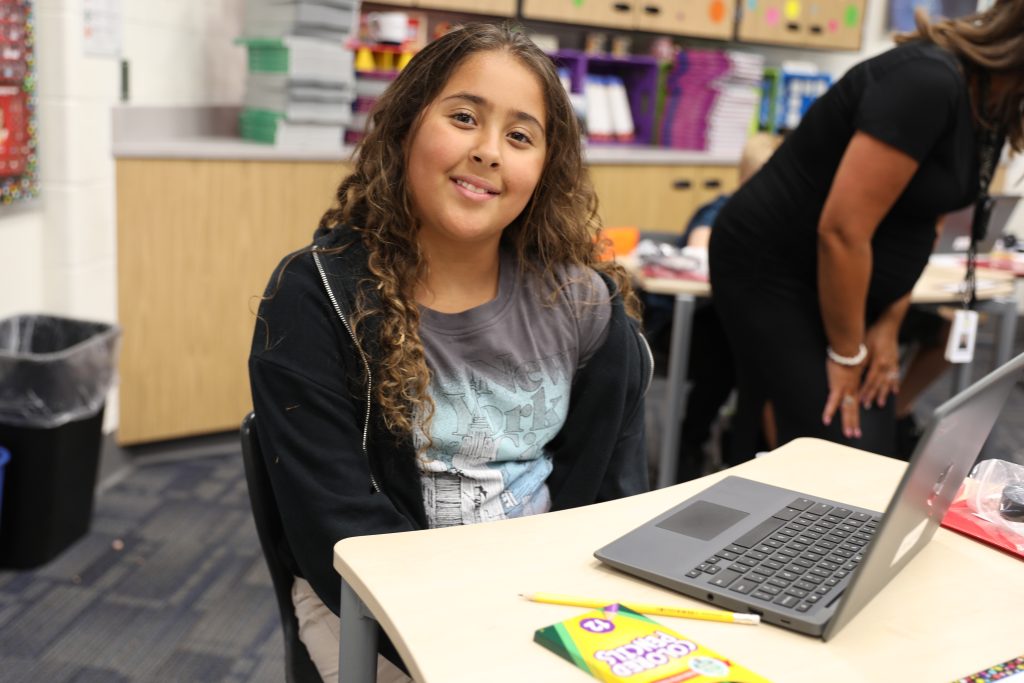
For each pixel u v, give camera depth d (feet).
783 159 7.29
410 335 4.28
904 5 18.84
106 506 9.86
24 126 9.01
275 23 11.46
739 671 2.85
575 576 3.46
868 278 6.89
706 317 10.34
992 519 4.01
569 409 4.84
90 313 9.96
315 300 4.18
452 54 4.25
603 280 4.94
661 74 16.74
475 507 4.50
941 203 6.77
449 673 2.85
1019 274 11.18
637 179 14.82
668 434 9.62
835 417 7.31
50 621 7.71
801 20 17.31
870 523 3.80
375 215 4.36
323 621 4.31
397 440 4.29
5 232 9.05
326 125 11.61
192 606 8.09
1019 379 3.57
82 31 9.45
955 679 2.97
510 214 4.34
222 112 12.14
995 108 6.54
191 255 10.73
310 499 4.02
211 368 11.14
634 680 2.78
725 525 3.77
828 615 3.14
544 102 4.39
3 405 8.16
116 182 10.12
